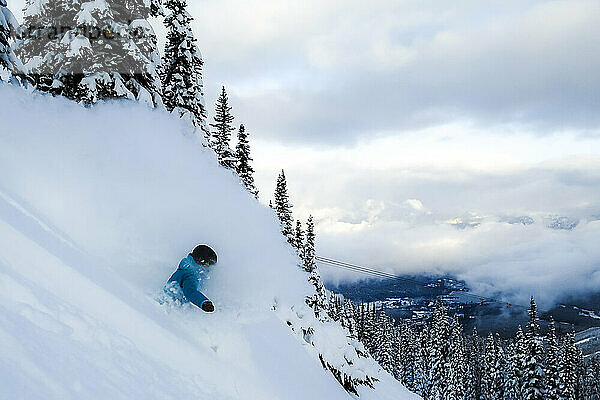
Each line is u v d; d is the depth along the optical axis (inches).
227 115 1251.2
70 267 186.1
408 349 2883.9
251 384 220.5
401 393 703.1
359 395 475.5
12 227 182.5
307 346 371.6
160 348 184.1
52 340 127.7
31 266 162.9
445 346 2242.9
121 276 225.9
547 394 1847.9
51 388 105.9
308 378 302.2
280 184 1389.0
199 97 954.7
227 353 230.8
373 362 805.9
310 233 1462.8
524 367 1889.8
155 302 223.8
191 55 946.1
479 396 2795.3
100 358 140.1
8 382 95.5
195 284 225.0
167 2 923.4
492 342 2714.1
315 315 456.4
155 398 143.7
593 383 3550.7
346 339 525.3
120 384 134.6
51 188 268.8
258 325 290.5
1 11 443.8
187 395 163.5
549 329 1963.6
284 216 1352.1
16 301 133.1
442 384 2202.3
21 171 267.1
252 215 418.6
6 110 341.4
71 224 247.4
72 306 156.8
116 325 170.6
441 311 2282.2
